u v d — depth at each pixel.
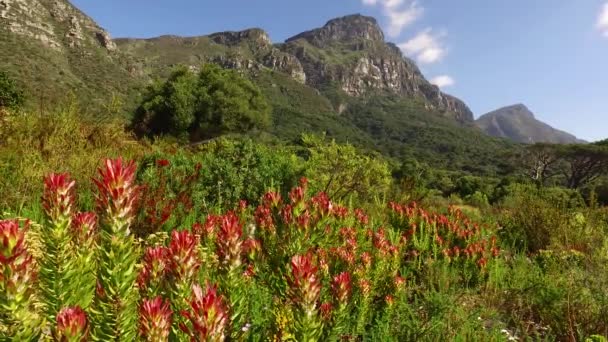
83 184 6.37
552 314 4.30
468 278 5.12
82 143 8.41
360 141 176.12
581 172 55.53
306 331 1.96
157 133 34.38
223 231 2.13
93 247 1.94
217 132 38.91
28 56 79.62
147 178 6.71
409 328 3.50
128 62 137.25
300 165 9.08
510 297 4.68
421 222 6.35
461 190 45.16
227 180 7.62
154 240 4.77
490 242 6.22
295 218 2.70
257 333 2.49
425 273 5.17
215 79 40.00
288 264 2.26
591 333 3.98
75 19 131.62
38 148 7.56
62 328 1.49
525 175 59.12
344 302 2.33
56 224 1.80
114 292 1.71
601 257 5.80
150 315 1.56
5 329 1.50
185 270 1.83
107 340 1.70
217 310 1.50
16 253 1.50
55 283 1.78
